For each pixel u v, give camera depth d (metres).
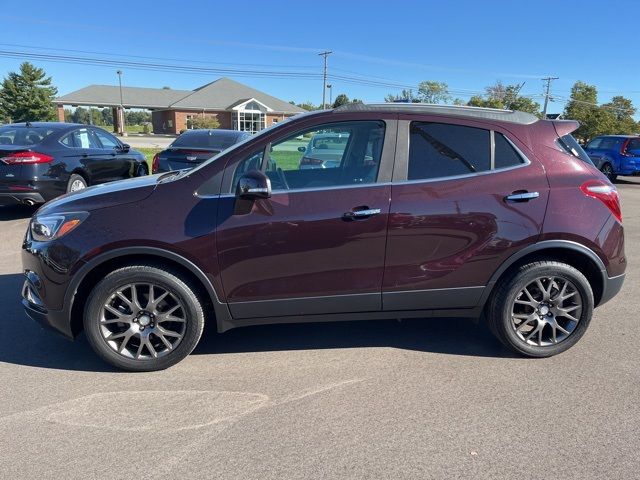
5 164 7.78
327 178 3.64
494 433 2.93
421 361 3.83
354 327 4.48
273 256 3.51
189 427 2.97
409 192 3.56
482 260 3.66
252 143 3.60
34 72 59.19
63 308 3.50
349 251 3.55
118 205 3.48
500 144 3.69
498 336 3.88
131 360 3.59
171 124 68.19
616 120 57.72
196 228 3.44
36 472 2.58
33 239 3.59
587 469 2.64
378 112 3.66
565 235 3.65
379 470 2.62
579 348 4.05
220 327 3.68
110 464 2.65
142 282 3.51
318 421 3.04
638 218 10.28
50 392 3.35
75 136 8.88
